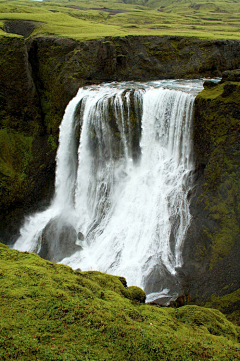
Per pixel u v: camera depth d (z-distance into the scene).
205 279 17.64
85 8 92.56
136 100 25.94
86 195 27.62
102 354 8.91
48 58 34.41
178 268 19.03
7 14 47.97
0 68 31.91
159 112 24.77
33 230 27.42
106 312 10.69
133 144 26.48
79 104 28.16
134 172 26.31
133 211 24.03
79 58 32.62
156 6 122.44
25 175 31.47
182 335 10.40
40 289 11.34
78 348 8.96
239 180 19.38
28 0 84.75
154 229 21.97
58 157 30.34
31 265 13.16
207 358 9.19
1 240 28.42
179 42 34.22
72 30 39.91
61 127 29.83
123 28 45.59
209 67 32.69
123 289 13.31
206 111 21.38
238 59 32.97
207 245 19.00
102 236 23.98
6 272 12.24
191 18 67.25
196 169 22.45
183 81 31.64
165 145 24.86
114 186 26.52
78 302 10.95
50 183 31.84
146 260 20.53
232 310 15.20
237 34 39.12
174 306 16.92
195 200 21.22
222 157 20.22
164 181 23.67
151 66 33.91
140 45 34.41
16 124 33.16
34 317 9.93
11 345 8.62
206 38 33.66
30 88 33.28
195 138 22.59
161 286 18.33
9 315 9.81
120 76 34.00
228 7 87.44
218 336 10.81
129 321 10.48
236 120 19.94
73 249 23.62
